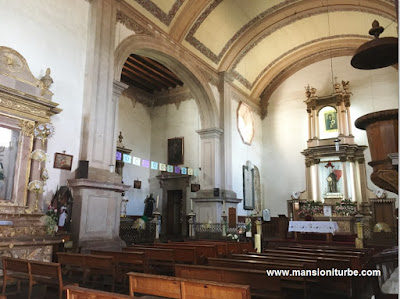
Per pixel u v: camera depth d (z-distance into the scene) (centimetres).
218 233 1393
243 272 426
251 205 1719
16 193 725
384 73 1670
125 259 605
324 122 1777
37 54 832
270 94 1967
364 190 1603
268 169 1894
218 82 1609
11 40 780
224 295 308
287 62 1856
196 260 720
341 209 1440
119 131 1634
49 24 870
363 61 564
